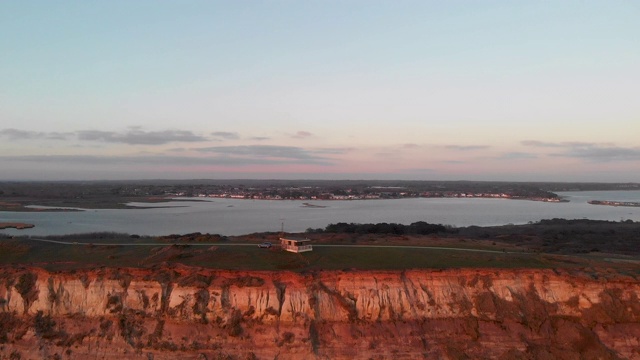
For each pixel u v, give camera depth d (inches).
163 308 1739.7
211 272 1831.9
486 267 1932.8
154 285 1775.3
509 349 1681.8
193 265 1934.1
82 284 1797.5
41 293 1792.6
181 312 1722.4
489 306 1779.0
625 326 1745.8
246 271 1830.7
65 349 1676.9
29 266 1904.5
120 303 1761.8
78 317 1752.0
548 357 1660.9
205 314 1720.0
